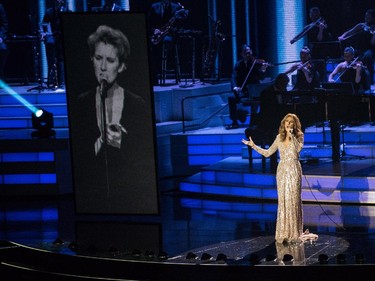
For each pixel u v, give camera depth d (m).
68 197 25.91
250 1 34.66
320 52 30.14
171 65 35.62
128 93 21.42
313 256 17.64
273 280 17.03
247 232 20.12
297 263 17.17
